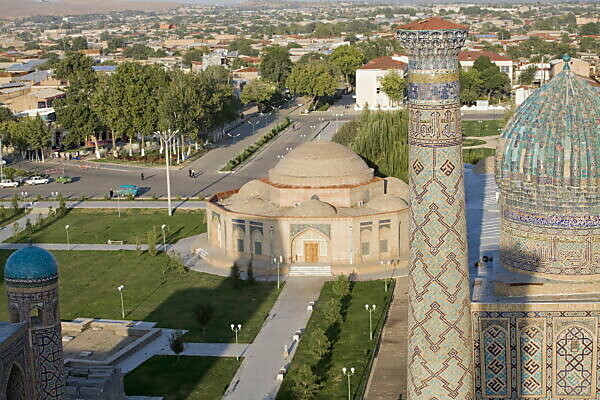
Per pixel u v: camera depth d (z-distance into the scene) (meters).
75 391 36.22
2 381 28.55
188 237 69.38
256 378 41.50
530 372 32.38
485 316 32.12
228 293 55.06
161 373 42.34
